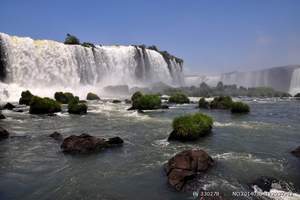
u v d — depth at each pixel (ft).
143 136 53.57
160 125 67.21
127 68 229.86
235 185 27.91
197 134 50.21
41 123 69.72
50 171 32.86
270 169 33.14
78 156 39.06
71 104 91.76
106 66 212.23
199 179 29.40
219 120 76.54
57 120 75.31
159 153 40.65
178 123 51.29
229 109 106.42
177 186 27.48
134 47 239.09
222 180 29.22
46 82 165.68
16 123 69.00
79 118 79.82
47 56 167.43
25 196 26.03
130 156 39.09
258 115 89.25
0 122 70.13
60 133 56.54
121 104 124.06
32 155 39.55
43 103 87.61
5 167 34.22
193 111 99.76
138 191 26.86
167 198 25.17
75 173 32.12
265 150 42.45
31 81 157.99
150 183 28.76
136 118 80.28
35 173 32.17
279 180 29.43
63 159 37.68
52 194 26.48
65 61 176.45
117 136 51.06
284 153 40.75
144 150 42.47
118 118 80.23
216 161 36.01
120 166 34.58
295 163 35.70
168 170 31.17
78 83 184.65
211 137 52.08
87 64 193.16
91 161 36.73
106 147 43.75
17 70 151.33
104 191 27.02
